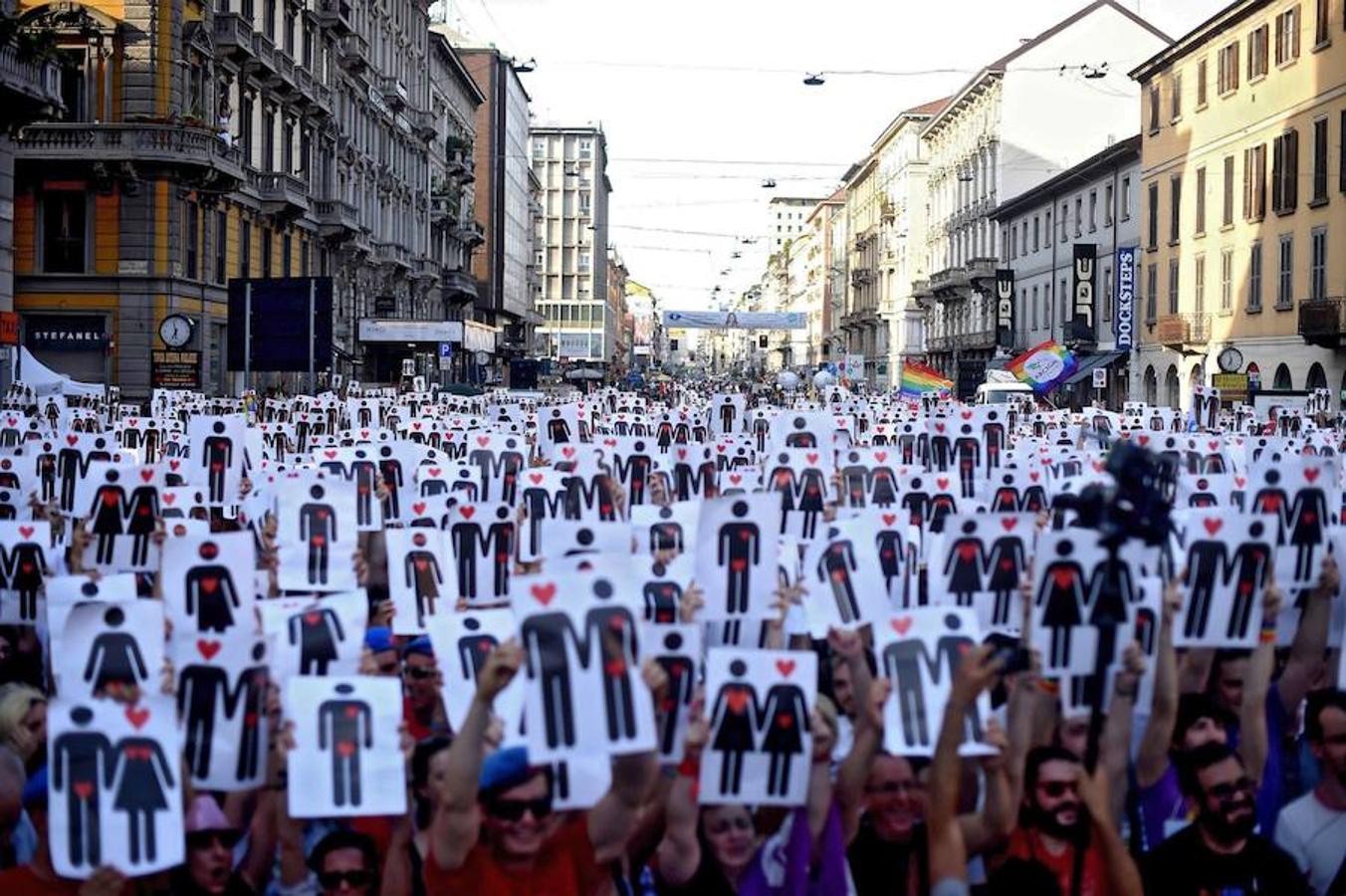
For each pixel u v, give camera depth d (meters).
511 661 5.39
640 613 5.61
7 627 9.09
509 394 41.25
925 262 102.19
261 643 6.14
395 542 9.33
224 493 13.91
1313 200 44.25
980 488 15.84
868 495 12.22
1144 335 59.09
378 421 24.69
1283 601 7.57
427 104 83.94
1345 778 6.35
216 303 48.66
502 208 109.12
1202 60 53.09
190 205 46.62
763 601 7.43
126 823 5.43
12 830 6.67
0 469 13.52
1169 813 6.61
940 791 5.62
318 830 6.17
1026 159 77.69
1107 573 6.25
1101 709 6.22
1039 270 72.50
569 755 5.52
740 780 5.97
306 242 59.12
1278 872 6.08
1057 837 5.88
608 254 188.75
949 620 6.20
